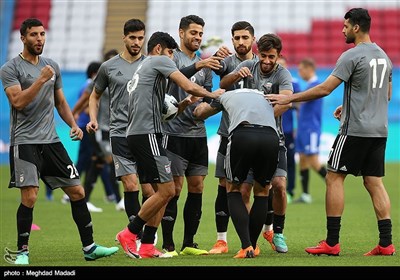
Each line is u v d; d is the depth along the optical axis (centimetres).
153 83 2752
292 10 10750
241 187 2873
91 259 2750
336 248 2847
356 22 2850
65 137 7844
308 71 5359
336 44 10338
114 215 4531
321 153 7662
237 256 2769
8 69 2698
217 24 10700
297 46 10331
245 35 3016
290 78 2936
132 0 10888
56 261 2762
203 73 3119
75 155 7781
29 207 2694
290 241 3409
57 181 2747
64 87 8894
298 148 5250
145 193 3052
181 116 3044
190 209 3070
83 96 4234
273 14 10762
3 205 5053
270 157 2688
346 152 2830
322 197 5600
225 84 2889
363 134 2806
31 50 2728
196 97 2830
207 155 3114
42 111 2714
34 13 10750
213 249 3058
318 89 2806
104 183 5312
